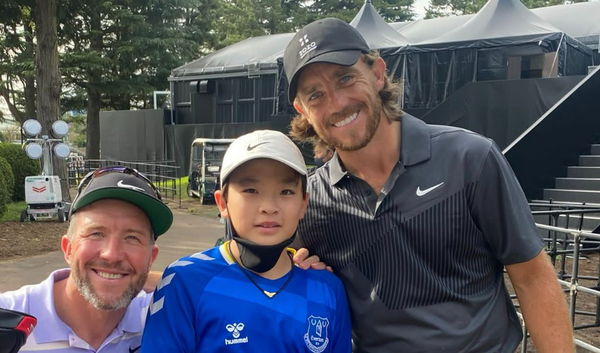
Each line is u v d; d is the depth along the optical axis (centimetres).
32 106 2817
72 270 185
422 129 199
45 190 1156
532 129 841
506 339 202
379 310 199
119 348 198
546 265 191
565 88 1127
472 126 1255
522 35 1320
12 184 1438
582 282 636
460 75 1485
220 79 2186
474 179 187
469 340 191
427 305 194
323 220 210
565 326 189
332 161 212
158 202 186
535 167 852
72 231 185
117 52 2708
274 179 186
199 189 1598
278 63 1681
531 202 707
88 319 191
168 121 2325
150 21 2830
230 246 196
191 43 2988
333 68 190
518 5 1459
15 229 1042
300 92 201
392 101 198
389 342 199
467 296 194
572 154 916
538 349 192
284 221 186
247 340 177
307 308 187
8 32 2641
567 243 593
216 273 186
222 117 2198
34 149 1162
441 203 190
